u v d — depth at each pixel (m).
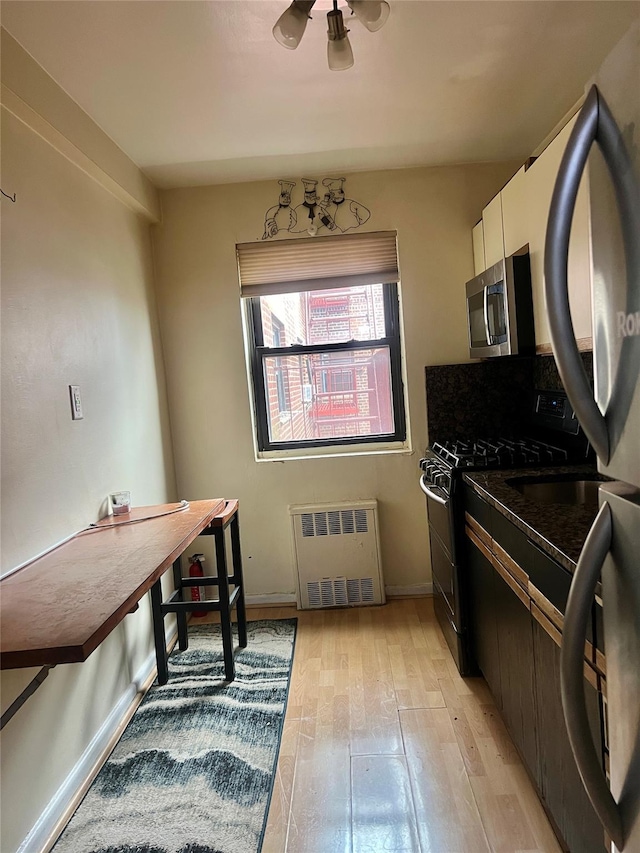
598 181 0.66
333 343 3.32
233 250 3.14
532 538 1.44
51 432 1.86
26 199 1.79
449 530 2.38
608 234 0.65
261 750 1.99
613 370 0.65
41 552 1.75
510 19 1.78
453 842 1.55
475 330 2.81
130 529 2.00
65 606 1.28
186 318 3.18
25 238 1.77
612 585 0.69
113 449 2.38
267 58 1.90
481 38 1.88
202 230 3.14
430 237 3.10
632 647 0.65
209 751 2.00
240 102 2.20
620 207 0.61
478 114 2.45
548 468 2.26
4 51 1.66
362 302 3.30
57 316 1.96
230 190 3.12
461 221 3.09
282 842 1.59
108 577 1.47
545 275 0.65
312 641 2.81
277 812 1.70
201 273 3.16
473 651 2.36
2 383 1.59
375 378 3.33
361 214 3.10
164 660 2.48
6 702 1.50
